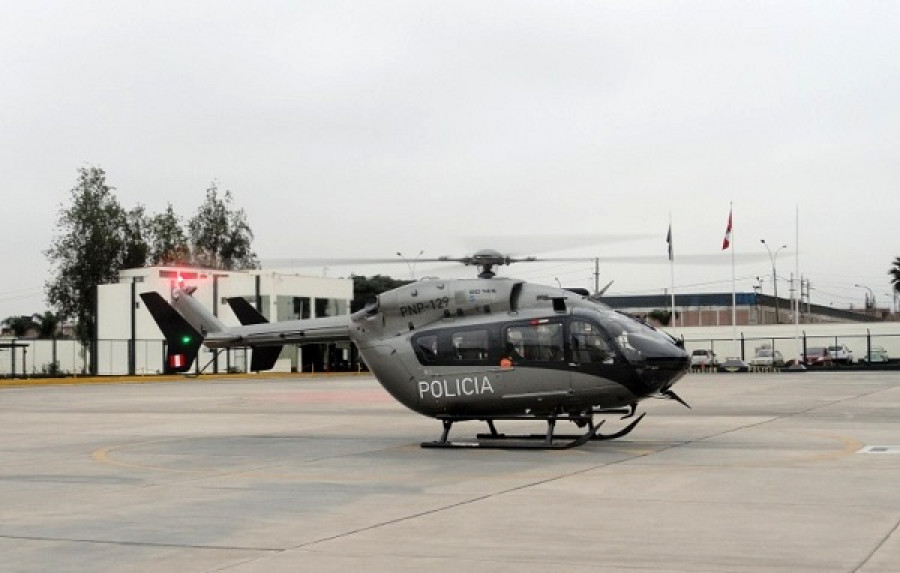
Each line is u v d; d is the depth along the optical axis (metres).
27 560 9.39
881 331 92.25
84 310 99.38
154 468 16.77
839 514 11.22
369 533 10.47
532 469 15.82
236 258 110.00
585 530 10.45
